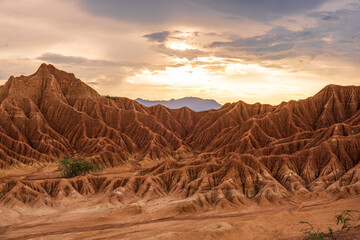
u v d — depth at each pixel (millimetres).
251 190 102062
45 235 75375
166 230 74188
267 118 185625
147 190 106562
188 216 88062
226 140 181125
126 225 81312
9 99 196500
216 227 72125
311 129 183250
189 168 113438
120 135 194250
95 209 94438
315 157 118875
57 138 185625
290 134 181750
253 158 115188
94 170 142125
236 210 91188
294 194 100875
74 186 110438
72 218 87438
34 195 98688
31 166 156000
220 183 103750
